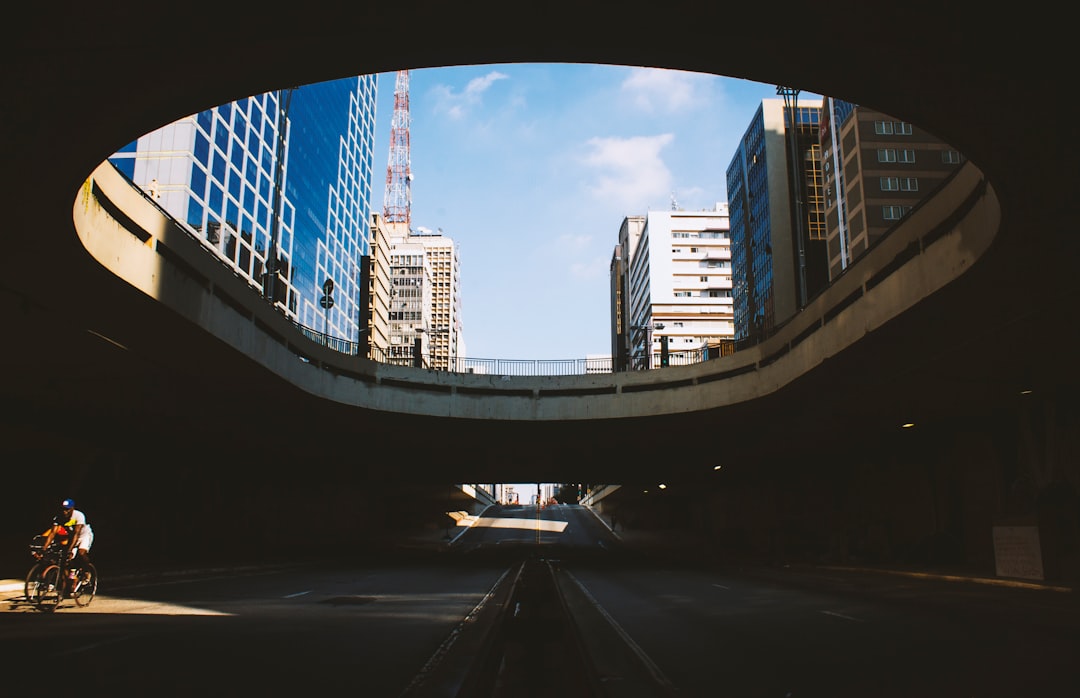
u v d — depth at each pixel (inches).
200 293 837.8
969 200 655.1
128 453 1459.2
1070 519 971.3
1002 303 741.3
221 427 1390.3
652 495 3280.0
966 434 1300.4
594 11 427.8
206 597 703.7
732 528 2544.3
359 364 1339.8
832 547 1672.0
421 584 932.0
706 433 1555.1
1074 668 351.9
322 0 405.1
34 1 381.7
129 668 330.0
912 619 559.5
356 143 5221.5
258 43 434.9
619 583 1004.6
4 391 1069.1
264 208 3474.4
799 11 412.5
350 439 1609.3
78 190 559.8
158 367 983.0
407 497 3134.8
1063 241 612.4
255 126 3388.3
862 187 2935.5
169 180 2728.8
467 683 306.8
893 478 1560.0
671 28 442.3
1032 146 495.5
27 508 1206.9
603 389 1441.9
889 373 996.6
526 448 1752.0
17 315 783.7
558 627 497.4
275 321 1062.4
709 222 6855.3
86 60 427.5
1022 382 1006.4
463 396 1439.5
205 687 295.0
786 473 2107.5
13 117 474.3
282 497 2050.9
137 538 1457.9
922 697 291.9
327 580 1000.9
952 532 1347.2
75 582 589.6
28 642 399.9
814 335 1023.6
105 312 782.5
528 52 470.6
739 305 4744.1
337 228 4736.7
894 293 796.0
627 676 333.7
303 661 356.5
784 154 4104.3
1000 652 400.8
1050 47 409.1
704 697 292.2
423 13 426.3
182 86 460.1
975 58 424.5
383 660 362.3
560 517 4670.3
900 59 436.8
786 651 407.2
